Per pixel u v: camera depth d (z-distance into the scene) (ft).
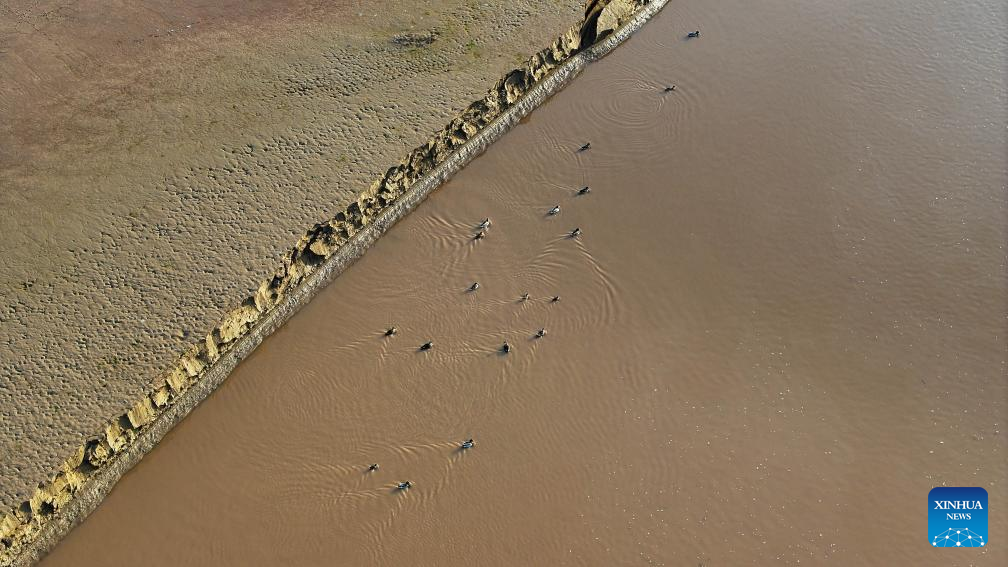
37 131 135.74
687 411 113.29
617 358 118.32
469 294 125.08
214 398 116.98
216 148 134.21
